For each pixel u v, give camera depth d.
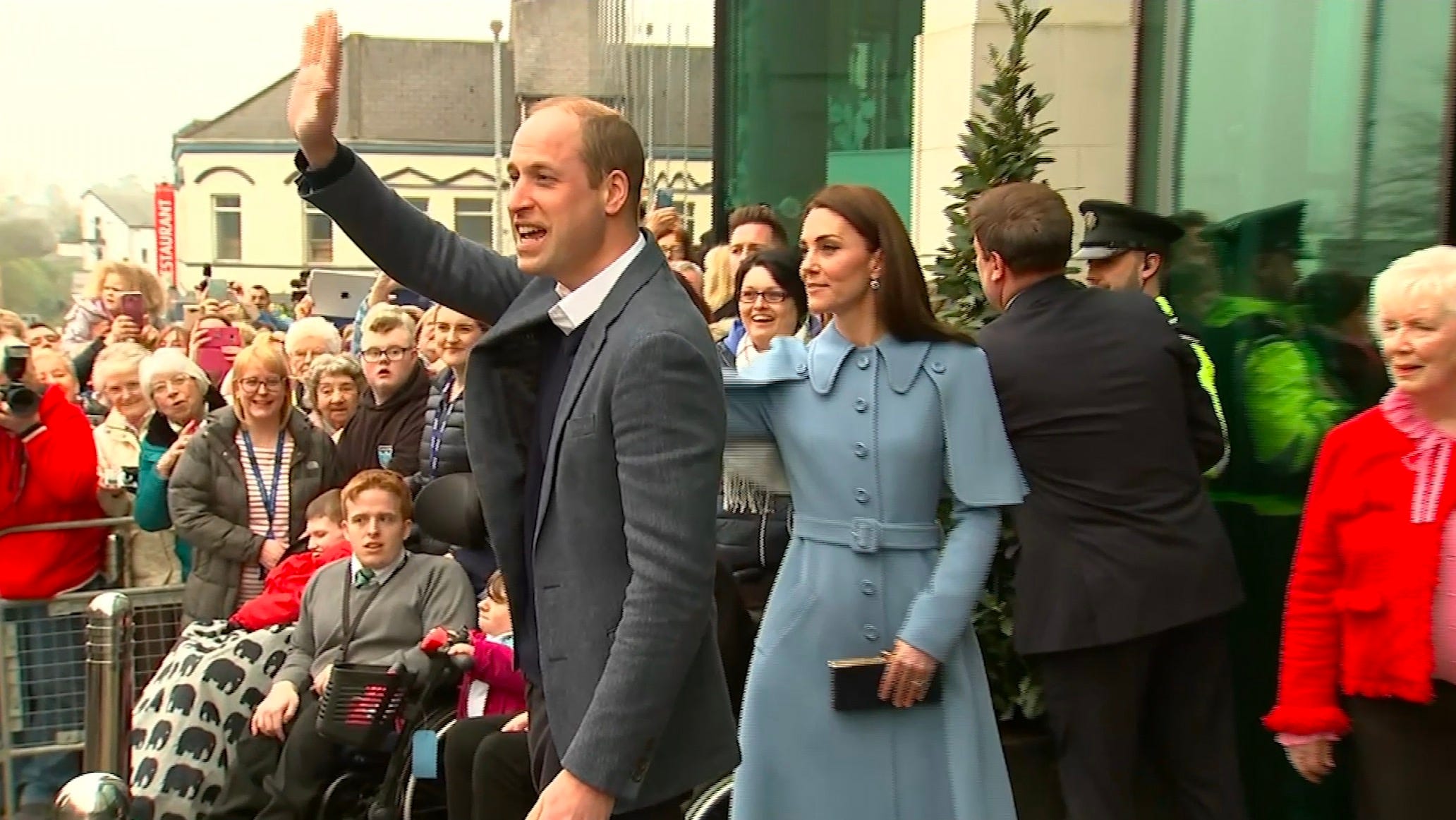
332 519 5.04
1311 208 4.31
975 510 3.02
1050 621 3.53
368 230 2.52
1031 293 3.63
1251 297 4.48
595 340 2.31
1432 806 2.75
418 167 50.66
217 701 4.68
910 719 3.02
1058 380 3.52
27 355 5.09
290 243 50.56
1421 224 3.90
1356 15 4.17
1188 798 3.68
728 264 6.15
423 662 4.24
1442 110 3.85
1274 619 4.21
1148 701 3.75
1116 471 3.52
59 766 5.10
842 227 2.99
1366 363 3.95
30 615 5.05
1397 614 2.74
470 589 4.75
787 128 7.24
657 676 2.19
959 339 3.06
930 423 3.01
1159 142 5.12
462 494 3.74
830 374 3.05
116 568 5.40
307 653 4.68
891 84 6.53
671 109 11.74
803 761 3.03
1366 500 2.81
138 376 6.30
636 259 2.37
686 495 2.23
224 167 50.19
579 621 2.29
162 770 4.59
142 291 9.73
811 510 3.08
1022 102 5.09
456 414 4.90
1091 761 3.56
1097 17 5.30
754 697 3.08
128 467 6.06
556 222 2.31
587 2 46.91
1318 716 2.93
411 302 8.94
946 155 5.95
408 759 4.28
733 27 7.52
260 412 5.26
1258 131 4.59
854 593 3.02
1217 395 4.54
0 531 5.05
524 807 3.53
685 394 2.26
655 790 2.36
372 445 5.73
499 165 37.59
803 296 4.66
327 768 4.40
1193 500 3.60
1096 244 4.42
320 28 2.45
